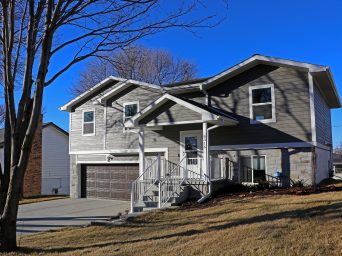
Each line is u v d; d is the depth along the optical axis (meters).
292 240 7.44
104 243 9.40
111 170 21.50
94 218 14.53
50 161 32.59
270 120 16.58
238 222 9.90
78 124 22.80
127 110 20.89
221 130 17.52
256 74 17.08
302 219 9.12
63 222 13.87
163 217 12.34
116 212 15.95
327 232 7.71
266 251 6.93
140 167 16.83
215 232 9.02
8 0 9.46
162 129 19.17
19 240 10.03
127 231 10.74
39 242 10.09
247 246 7.39
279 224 8.88
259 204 12.23
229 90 17.58
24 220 14.66
